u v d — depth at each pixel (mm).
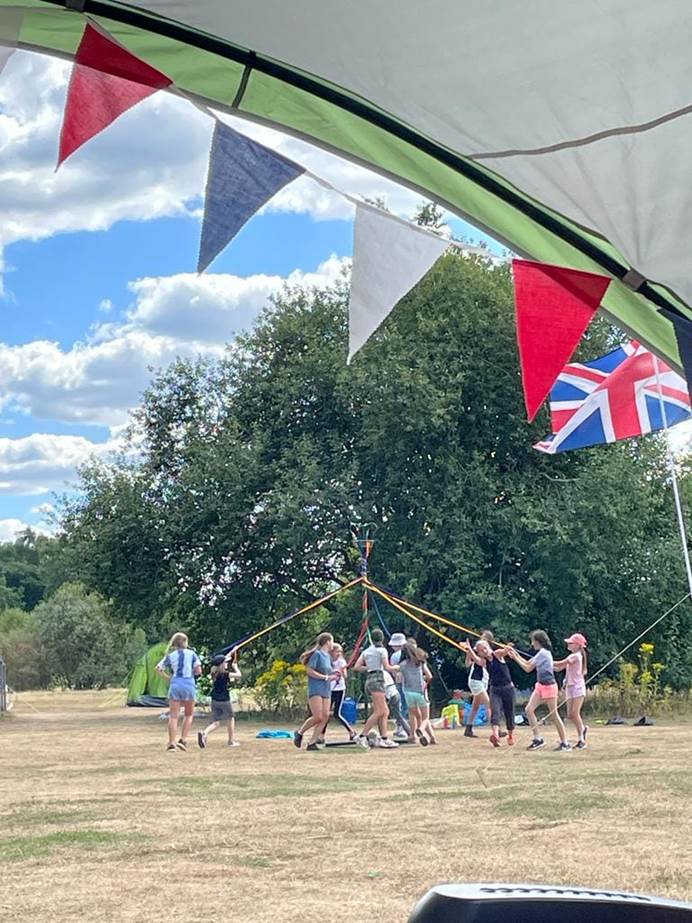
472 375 29906
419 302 31281
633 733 21594
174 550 31875
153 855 8781
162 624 35125
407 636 29875
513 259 4547
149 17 4723
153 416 33094
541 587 28828
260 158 4371
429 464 30250
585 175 4734
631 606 29953
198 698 34469
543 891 2369
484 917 2221
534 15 4305
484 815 10508
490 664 18875
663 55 4367
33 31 4895
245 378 32656
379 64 4574
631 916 2291
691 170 4645
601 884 7316
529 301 4570
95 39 4281
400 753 17750
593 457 29859
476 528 29156
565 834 9328
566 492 29031
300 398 31359
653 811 10500
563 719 27031
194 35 4805
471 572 28688
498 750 17984
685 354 4648
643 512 29500
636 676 28859
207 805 11500
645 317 5520
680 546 29578
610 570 29250
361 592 29984
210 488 30984
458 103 4660
